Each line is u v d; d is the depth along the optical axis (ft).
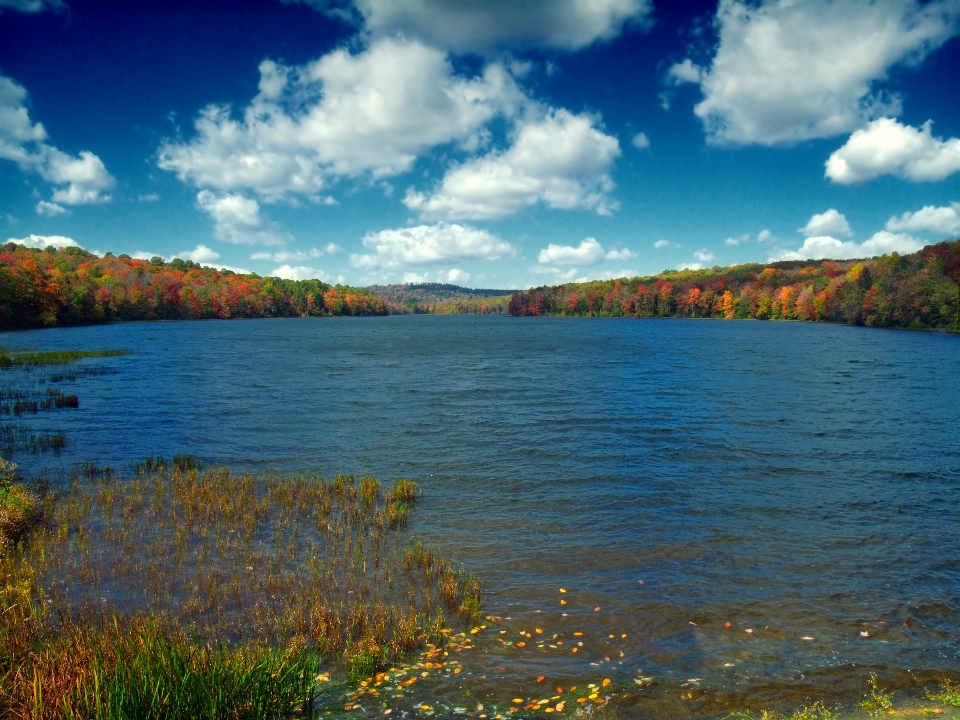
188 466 69.36
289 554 43.50
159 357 209.97
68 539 45.34
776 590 38.52
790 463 71.31
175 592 36.94
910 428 92.22
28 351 217.15
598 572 41.22
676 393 129.49
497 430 90.79
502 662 30.07
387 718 25.49
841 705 26.61
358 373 168.25
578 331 435.12
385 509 53.21
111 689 23.38
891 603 36.83
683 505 55.93
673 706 26.58
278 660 27.22
